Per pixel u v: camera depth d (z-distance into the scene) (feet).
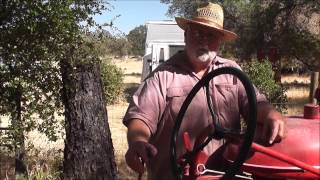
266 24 103.60
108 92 70.13
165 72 10.23
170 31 89.15
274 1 102.27
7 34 22.26
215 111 10.11
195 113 9.96
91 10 22.95
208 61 10.27
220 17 10.41
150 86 10.12
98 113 22.22
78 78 22.06
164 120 10.06
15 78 22.97
